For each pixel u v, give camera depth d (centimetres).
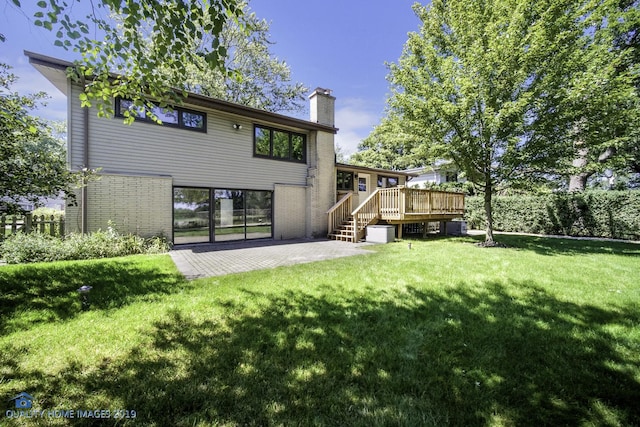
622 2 988
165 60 299
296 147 1162
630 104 954
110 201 746
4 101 346
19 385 199
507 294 399
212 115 933
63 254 597
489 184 884
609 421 173
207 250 807
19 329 280
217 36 271
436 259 646
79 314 317
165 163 839
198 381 207
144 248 729
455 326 302
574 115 704
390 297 387
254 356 241
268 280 461
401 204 1029
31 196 399
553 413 180
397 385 207
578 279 471
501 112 716
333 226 1180
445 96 831
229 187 970
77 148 705
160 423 169
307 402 188
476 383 210
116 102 762
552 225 1318
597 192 1191
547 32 707
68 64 643
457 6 826
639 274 505
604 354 247
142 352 243
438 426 170
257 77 1892
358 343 266
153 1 251
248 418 174
